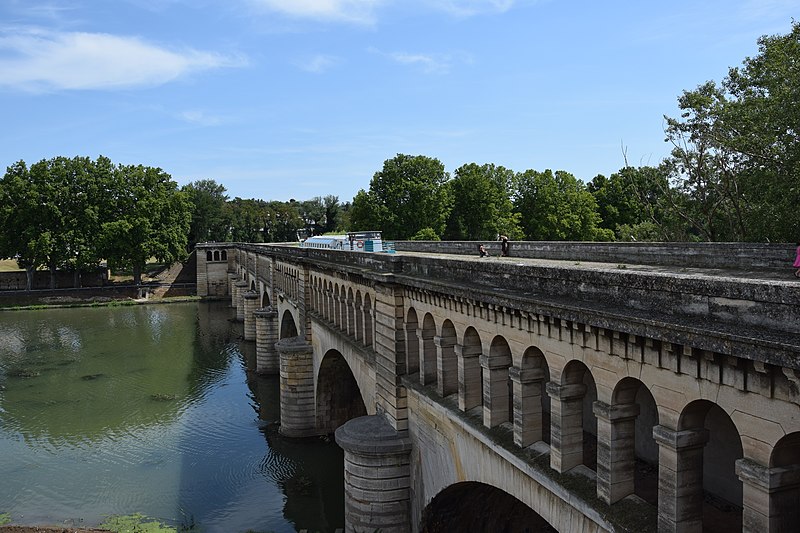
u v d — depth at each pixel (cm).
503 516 2678
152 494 4062
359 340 3509
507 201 11275
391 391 2861
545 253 3381
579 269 1584
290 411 4894
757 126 4359
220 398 6131
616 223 11569
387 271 2895
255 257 9350
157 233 13538
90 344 8756
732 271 2064
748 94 4784
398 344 2786
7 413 5712
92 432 5219
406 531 2798
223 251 14162
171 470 4438
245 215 19038
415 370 2769
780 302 1051
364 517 2784
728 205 5566
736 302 1137
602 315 1387
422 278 2481
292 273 5641
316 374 4766
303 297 4984
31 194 12462
